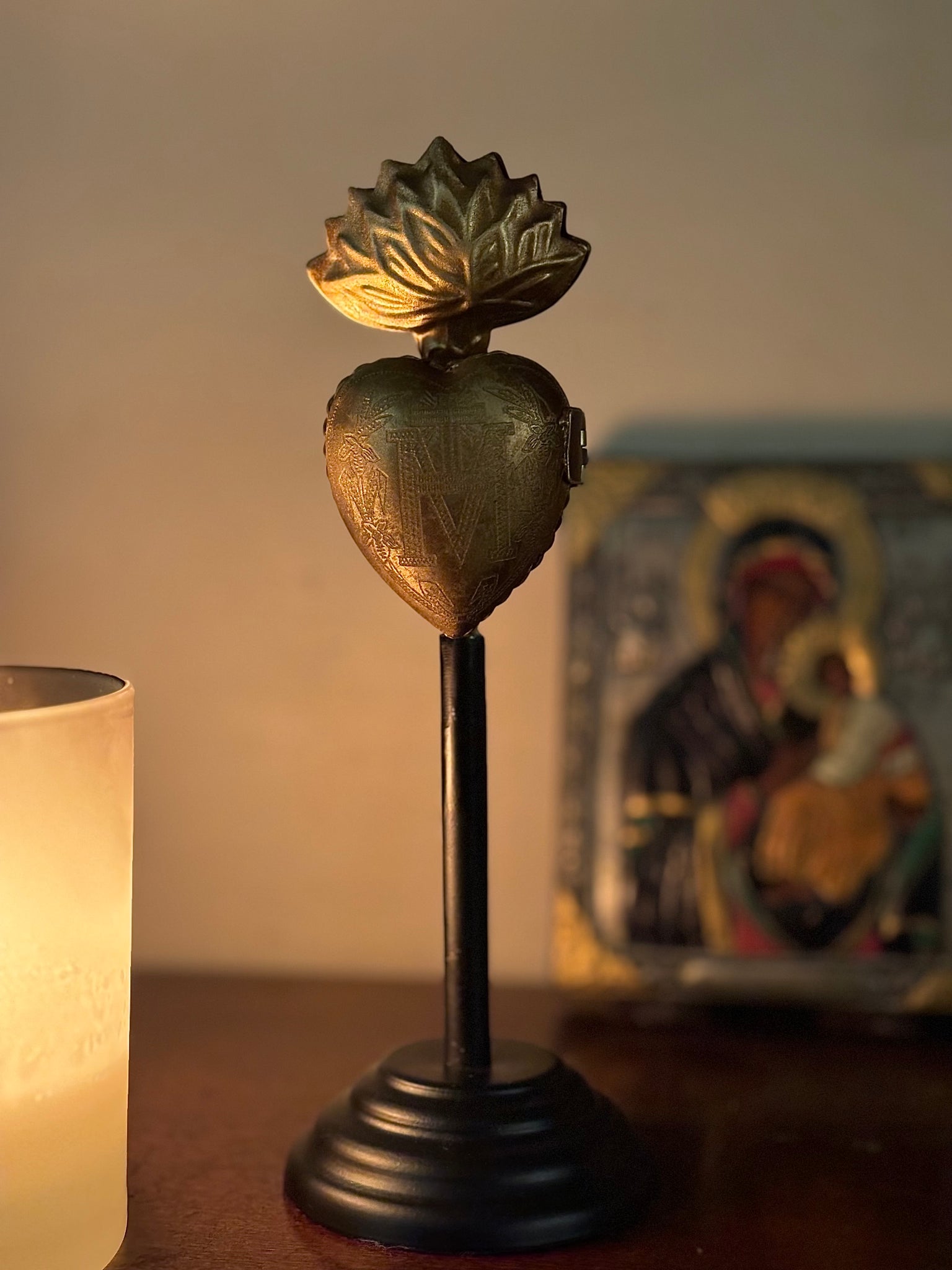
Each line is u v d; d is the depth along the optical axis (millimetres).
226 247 524
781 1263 348
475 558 346
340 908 544
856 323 520
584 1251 350
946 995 499
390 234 350
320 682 538
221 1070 454
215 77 519
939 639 508
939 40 509
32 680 364
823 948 504
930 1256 352
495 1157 351
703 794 511
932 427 521
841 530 512
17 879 304
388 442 341
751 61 513
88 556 536
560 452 349
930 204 515
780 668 511
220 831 544
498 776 537
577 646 519
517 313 361
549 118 516
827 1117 424
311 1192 363
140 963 549
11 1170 305
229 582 536
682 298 522
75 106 521
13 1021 304
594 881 515
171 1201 375
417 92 516
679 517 517
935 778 505
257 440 530
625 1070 456
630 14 512
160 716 541
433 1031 486
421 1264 345
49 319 529
